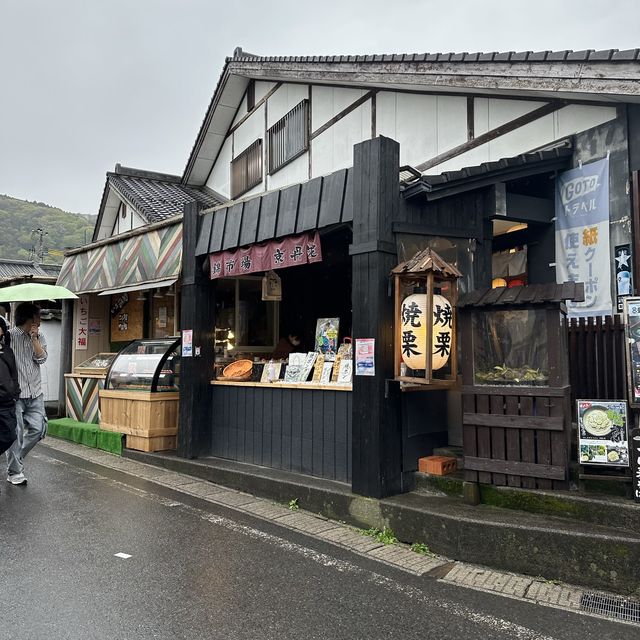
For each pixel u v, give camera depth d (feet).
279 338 37.73
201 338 26.50
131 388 29.73
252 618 11.87
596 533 13.73
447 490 17.94
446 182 18.97
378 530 17.29
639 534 13.67
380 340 18.12
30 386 23.56
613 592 13.25
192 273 26.66
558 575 13.92
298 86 37.83
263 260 23.25
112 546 16.01
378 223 18.28
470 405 17.15
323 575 14.20
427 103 28.37
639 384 15.06
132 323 41.60
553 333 16.05
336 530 17.78
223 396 26.04
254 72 38.78
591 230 21.76
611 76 18.44
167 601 12.58
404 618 11.98
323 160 35.06
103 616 11.83
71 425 34.50
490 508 16.48
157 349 30.19
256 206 23.68
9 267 80.84
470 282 20.63
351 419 19.97
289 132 38.50
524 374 16.58
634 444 14.71
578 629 11.60
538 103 23.65
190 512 19.53
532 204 22.66
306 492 19.76
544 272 23.79
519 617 12.09
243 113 45.14
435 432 20.10
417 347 17.25
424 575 14.34
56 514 18.98
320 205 20.65
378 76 28.12
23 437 23.68
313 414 21.48
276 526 18.11
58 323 48.06
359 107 32.50
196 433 26.00
